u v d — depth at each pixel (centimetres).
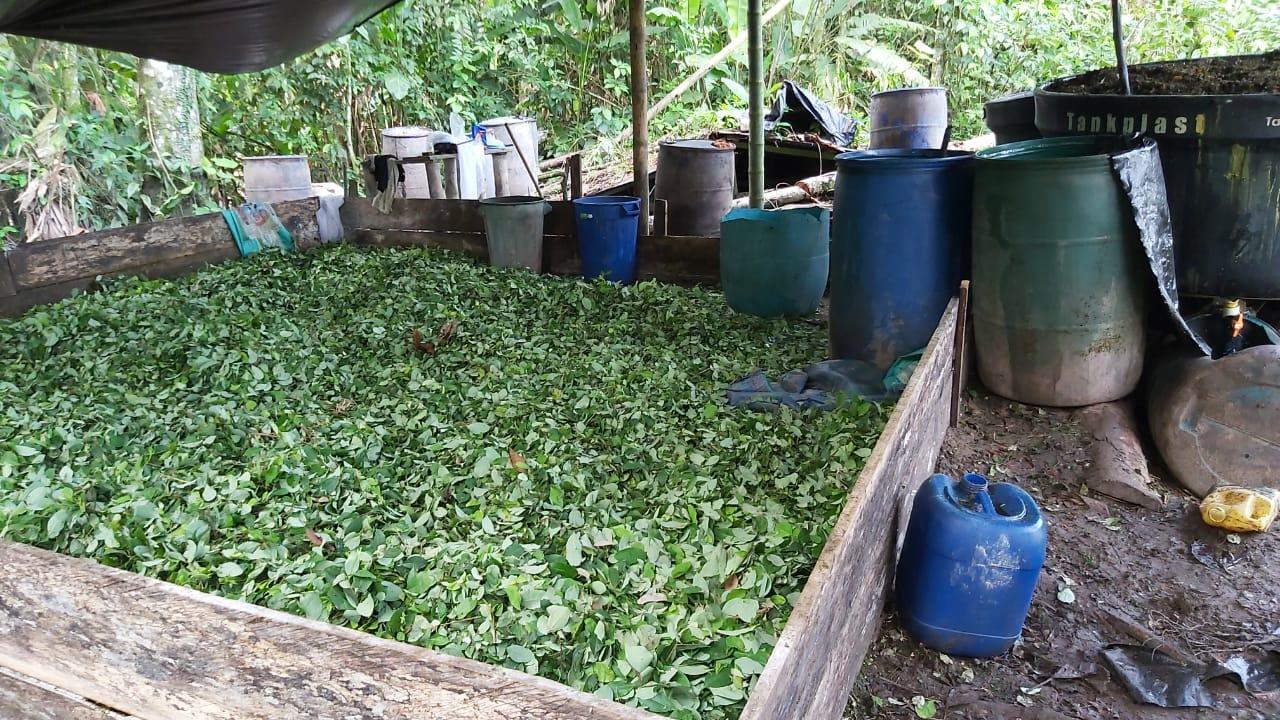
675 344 511
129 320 528
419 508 317
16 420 387
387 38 1130
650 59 1427
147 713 184
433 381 443
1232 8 1257
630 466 342
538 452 356
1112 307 370
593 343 507
